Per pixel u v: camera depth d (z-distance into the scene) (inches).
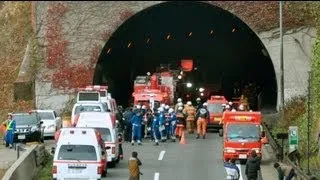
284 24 3895.2
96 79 4293.8
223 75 5457.7
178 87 4707.2
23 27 4404.5
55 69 4030.5
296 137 2472.9
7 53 4306.1
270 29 3932.1
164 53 5221.5
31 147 2330.2
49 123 3368.6
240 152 2541.8
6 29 4429.1
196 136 3501.5
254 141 2554.1
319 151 2468.0
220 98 3949.3
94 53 4020.7
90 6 4010.8
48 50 4035.4
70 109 3971.5
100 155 2100.1
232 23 4744.1
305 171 2132.1
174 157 2696.9
